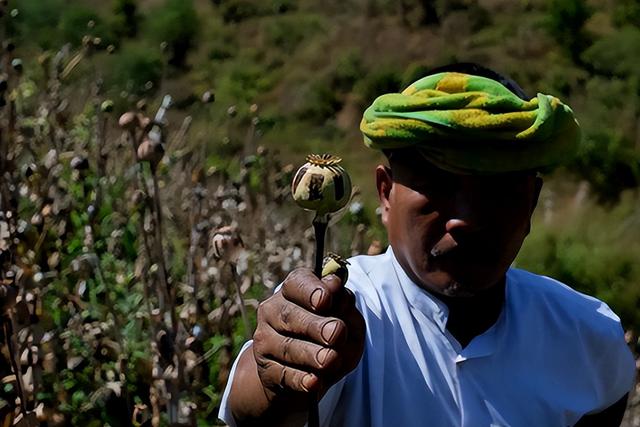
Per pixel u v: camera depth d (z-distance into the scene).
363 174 19.45
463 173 1.51
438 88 1.56
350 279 1.69
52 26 21.23
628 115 21.02
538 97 1.54
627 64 22.67
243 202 4.38
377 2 26.33
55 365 3.00
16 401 2.52
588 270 11.04
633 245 13.82
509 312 1.72
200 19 25.98
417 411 1.65
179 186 4.52
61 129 4.45
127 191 4.04
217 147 7.62
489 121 1.49
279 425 1.42
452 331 1.66
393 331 1.65
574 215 15.59
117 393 2.94
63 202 3.69
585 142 18.16
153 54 21.95
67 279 3.42
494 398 1.68
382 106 1.56
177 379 2.71
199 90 22.20
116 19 24.06
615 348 1.80
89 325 3.13
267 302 1.34
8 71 4.40
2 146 3.63
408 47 25.25
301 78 23.92
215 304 3.62
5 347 2.60
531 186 1.58
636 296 10.66
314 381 1.28
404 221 1.57
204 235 3.83
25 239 3.33
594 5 25.16
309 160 1.21
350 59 24.22
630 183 17.83
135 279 3.38
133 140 2.96
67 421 2.96
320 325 1.27
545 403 1.71
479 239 1.53
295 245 4.28
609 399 1.83
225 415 1.51
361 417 1.65
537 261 11.31
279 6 27.17
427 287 1.62
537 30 24.64
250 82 23.75
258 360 1.34
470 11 25.72
